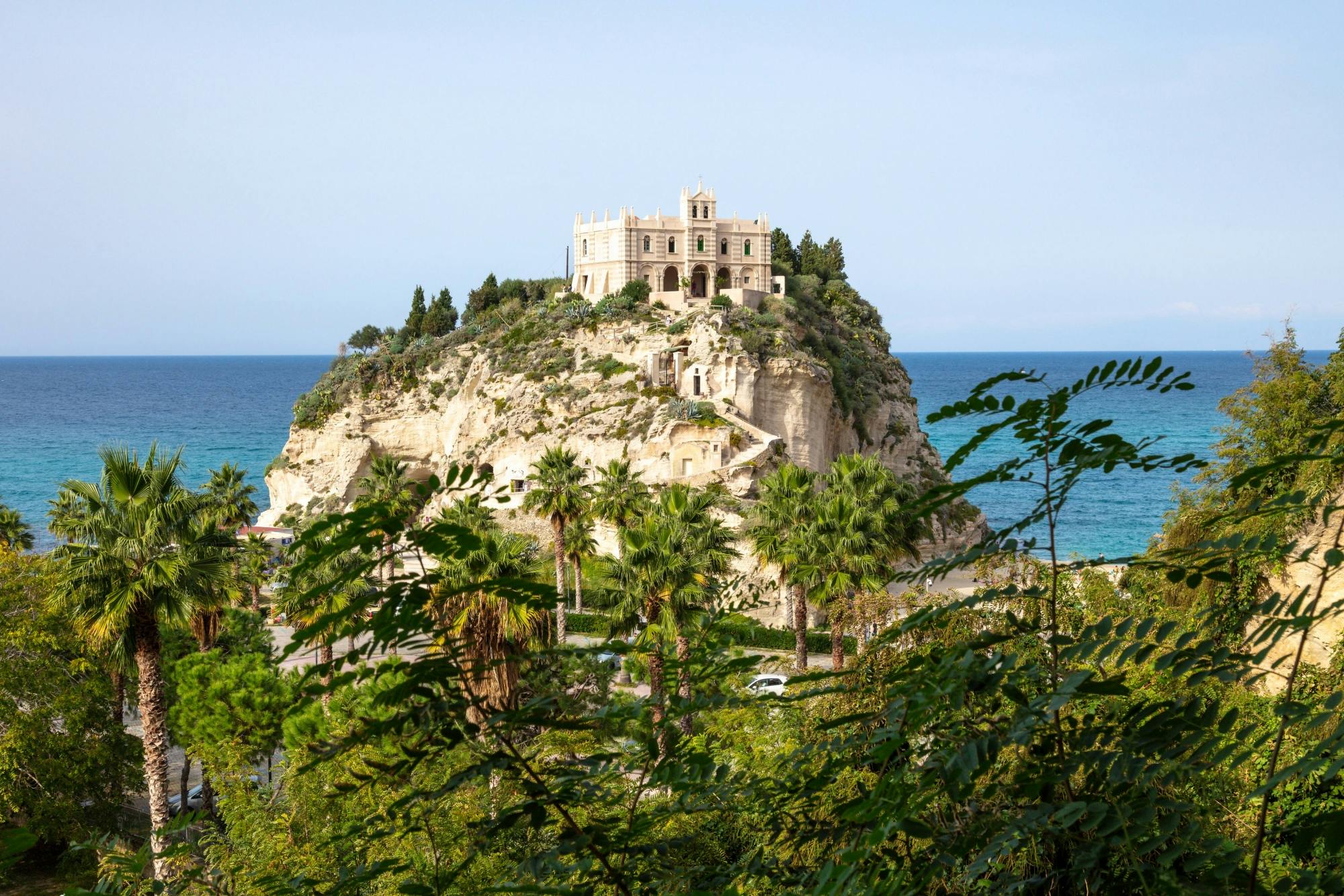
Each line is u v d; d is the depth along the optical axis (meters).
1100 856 7.45
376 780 8.41
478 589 7.39
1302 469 18.11
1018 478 7.85
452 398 122.81
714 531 46.78
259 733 40.22
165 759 34.88
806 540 44.38
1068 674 7.68
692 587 41.53
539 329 117.88
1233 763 6.68
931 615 8.28
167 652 53.44
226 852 23.52
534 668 10.13
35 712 41.72
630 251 124.00
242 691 40.72
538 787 8.44
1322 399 43.59
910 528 45.94
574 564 78.31
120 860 10.44
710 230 126.94
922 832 7.19
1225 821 10.79
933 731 8.23
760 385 105.50
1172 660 7.09
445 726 7.99
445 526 7.04
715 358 104.25
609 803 9.48
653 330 110.38
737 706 8.81
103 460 33.88
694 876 9.12
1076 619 12.14
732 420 99.56
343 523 6.93
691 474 97.50
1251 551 7.21
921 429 142.12
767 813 9.84
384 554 7.66
